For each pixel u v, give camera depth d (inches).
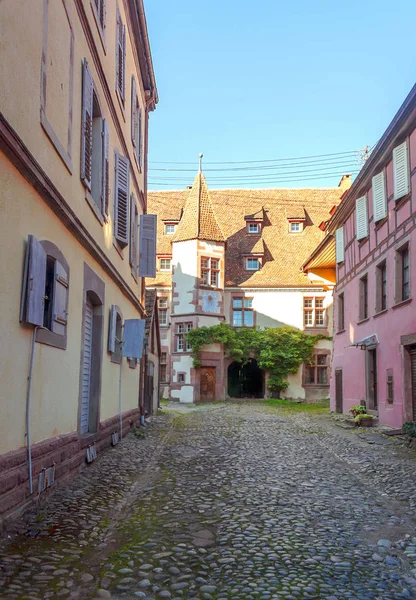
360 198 739.4
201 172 1413.6
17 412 216.5
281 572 174.1
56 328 270.4
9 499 204.8
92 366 396.2
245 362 1362.0
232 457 413.4
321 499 278.7
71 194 302.4
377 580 170.4
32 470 232.1
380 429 602.9
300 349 1368.1
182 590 159.2
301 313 1408.7
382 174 652.1
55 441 268.2
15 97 208.5
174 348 1328.7
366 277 744.3
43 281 237.1
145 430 592.1
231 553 191.5
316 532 219.8
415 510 261.0
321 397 1369.3
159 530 218.7
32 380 235.5
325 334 1390.3
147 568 175.9
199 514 244.2
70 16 298.2
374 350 705.6
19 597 149.9
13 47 205.0
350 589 162.1
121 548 195.8
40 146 243.1
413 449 464.1
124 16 500.4
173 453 429.1
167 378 1416.1
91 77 347.9
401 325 585.6
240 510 251.8
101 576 168.4
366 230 717.3
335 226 908.6
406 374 575.2
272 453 438.9
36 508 236.8
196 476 334.0
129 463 372.8
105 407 424.2
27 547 189.9
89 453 348.5
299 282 1416.1
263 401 1286.9
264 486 306.8
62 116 283.7
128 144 534.3
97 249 363.6
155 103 709.3
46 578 164.4
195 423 711.7
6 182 201.3
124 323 488.1
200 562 182.2
